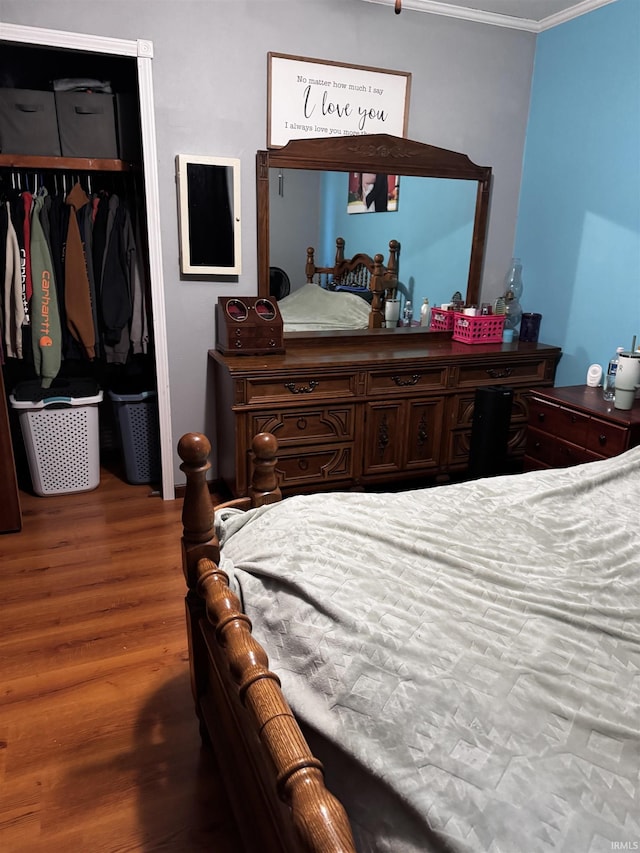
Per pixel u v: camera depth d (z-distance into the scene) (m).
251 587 1.23
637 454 2.03
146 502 3.07
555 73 3.12
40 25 2.41
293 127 2.86
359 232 3.12
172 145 2.70
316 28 2.78
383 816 0.80
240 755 1.20
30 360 3.04
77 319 2.91
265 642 1.13
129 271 2.93
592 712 0.89
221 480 3.20
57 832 1.37
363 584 1.15
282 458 2.78
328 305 3.17
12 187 2.85
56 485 3.11
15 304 2.81
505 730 0.85
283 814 0.91
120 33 2.51
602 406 2.62
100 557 2.54
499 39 3.13
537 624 1.09
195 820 1.41
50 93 2.70
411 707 0.89
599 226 2.97
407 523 1.42
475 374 3.11
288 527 1.37
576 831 0.71
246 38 2.68
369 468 2.99
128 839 1.36
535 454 2.94
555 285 3.28
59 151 2.78
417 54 2.99
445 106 3.12
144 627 2.09
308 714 0.94
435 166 3.16
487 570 1.24
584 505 1.66
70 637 2.03
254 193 2.89
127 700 1.77
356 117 2.96
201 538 1.34
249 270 2.98
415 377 2.96
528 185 3.38
